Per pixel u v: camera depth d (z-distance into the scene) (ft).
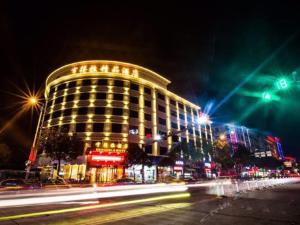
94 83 171.12
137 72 187.01
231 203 43.91
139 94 181.78
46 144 124.06
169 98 210.38
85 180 135.33
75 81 174.91
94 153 125.90
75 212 34.30
